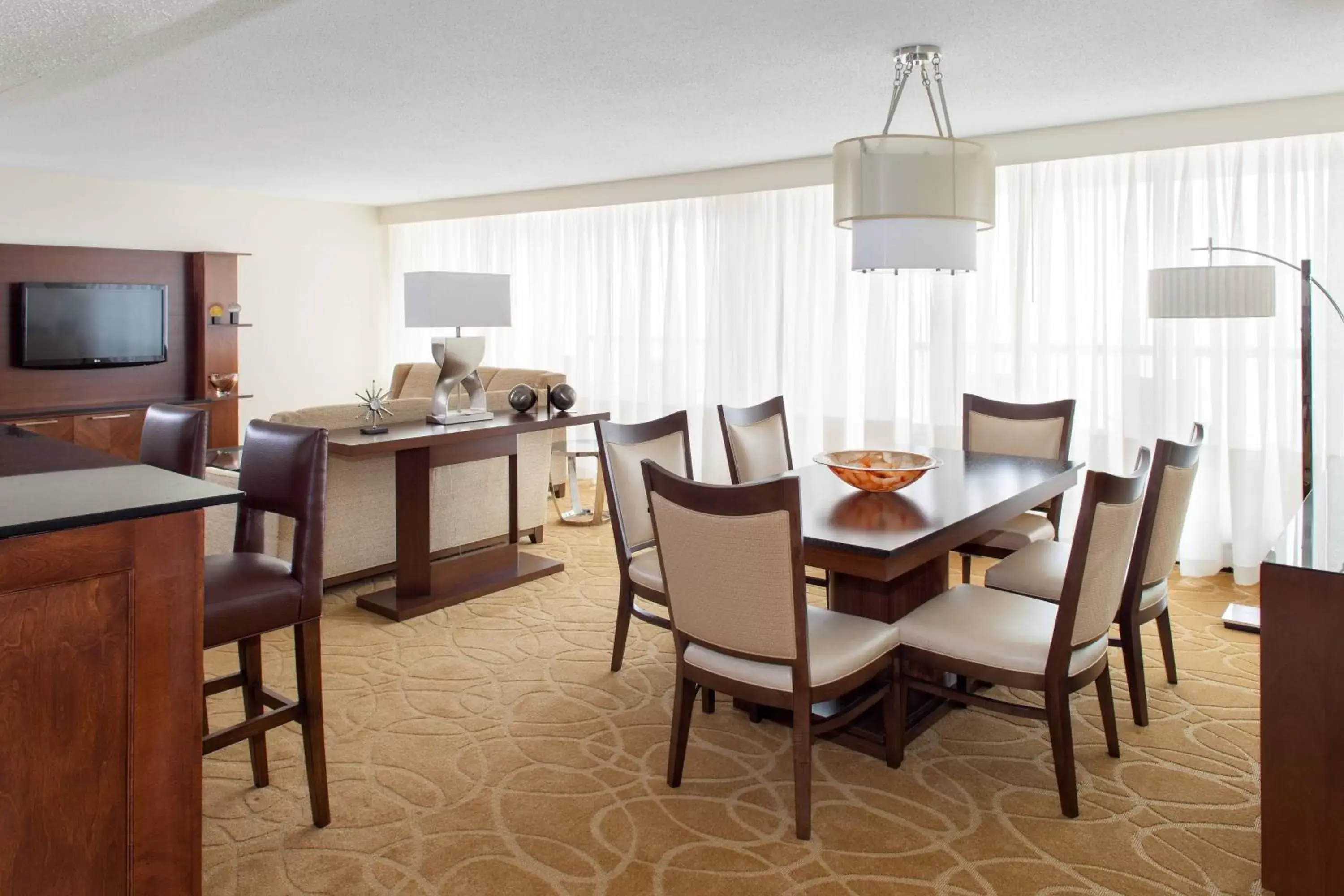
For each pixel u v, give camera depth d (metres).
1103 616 2.51
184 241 7.43
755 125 4.86
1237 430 4.64
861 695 3.08
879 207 2.97
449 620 4.05
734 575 2.30
